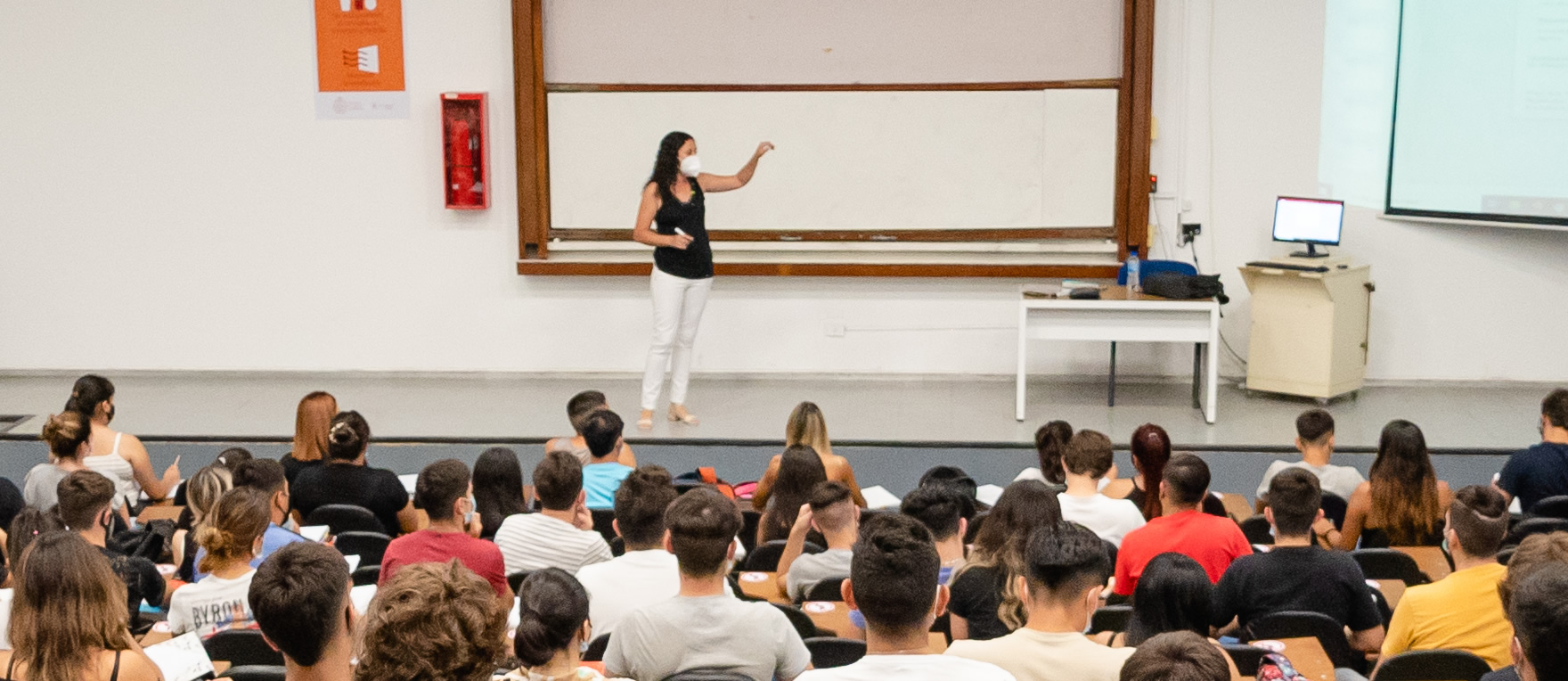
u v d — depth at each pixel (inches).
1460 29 315.6
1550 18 303.7
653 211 296.8
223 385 349.1
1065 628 95.3
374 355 356.2
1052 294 303.6
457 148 340.5
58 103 348.2
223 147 348.2
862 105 335.6
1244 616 130.5
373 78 342.6
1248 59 328.8
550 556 146.3
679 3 334.0
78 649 92.5
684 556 102.9
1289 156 331.6
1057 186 335.0
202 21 343.0
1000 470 271.1
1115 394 333.4
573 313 351.6
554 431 299.7
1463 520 118.7
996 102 333.1
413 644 64.0
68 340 358.6
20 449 288.2
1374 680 109.8
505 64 340.2
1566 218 306.2
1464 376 336.8
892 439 290.8
